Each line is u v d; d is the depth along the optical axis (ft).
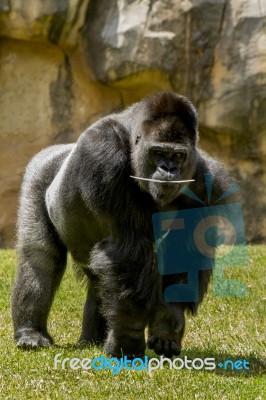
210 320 45.44
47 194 40.88
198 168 35.68
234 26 92.99
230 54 92.99
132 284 34.40
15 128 100.17
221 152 96.94
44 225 41.47
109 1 95.25
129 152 34.96
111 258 34.78
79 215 37.65
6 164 99.66
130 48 93.45
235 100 93.30
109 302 34.83
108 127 35.42
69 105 99.86
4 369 35.55
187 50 93.56
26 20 94.22
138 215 34.96
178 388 32.76
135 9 93.97
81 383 33.47
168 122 33.37
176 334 34.24
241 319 45.78
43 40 96.94
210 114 94.43
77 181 36.32
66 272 58.75
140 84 95.71
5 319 46.98
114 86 96.48
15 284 41.98
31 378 34.17
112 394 32.01
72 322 46.62
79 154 36.19
